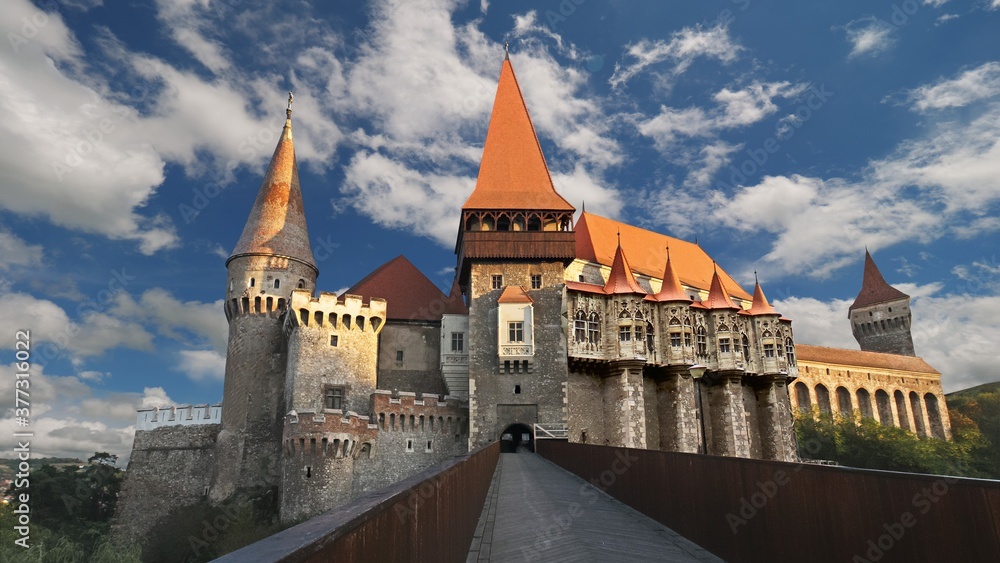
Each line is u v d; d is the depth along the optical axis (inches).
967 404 4771.2
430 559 275.7
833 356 3846.0
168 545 2007.9
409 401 2103.8
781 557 396.5
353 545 155.8
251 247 2431.1
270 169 2608.3
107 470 2714.1
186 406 2416.3
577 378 2177.7
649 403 2316.7
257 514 2020.2
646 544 530.3
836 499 345.7
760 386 2677.2
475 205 2258.9
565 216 2276.1
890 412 3927.2
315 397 2098.9
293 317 2124.8
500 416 2042.3
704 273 2950.3
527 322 2086.6
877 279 4879.4
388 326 2361.0
